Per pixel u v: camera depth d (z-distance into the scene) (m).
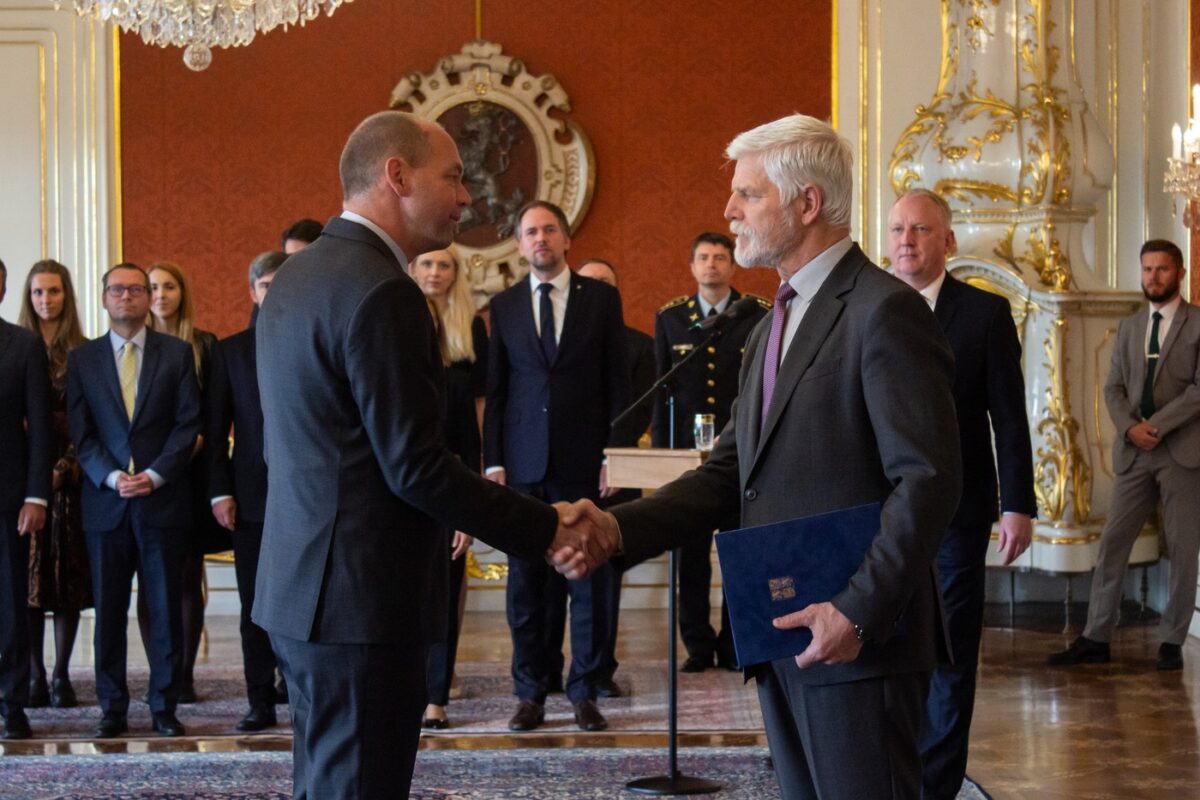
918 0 8.36
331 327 2.67
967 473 3.83
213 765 4.88
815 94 8.48
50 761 4.88
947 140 7.70
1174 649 6.52
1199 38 7.36
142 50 8.60
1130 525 6.66
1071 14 7.75
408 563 2.74
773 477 2.60
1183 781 4.63
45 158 8.58
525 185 8.55
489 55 8.55
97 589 5.39
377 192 2.86
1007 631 7.47
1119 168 8.23
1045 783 4.61
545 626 5.76
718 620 8.10
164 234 8.61
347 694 2.70
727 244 6.39
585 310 5.59
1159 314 6.82
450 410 5.38
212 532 5.81
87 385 5.53
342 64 8.60
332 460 2.70
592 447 5.56
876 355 2.47
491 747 5.06
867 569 2.40
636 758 4.91
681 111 8.55
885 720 2.50
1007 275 7.50
